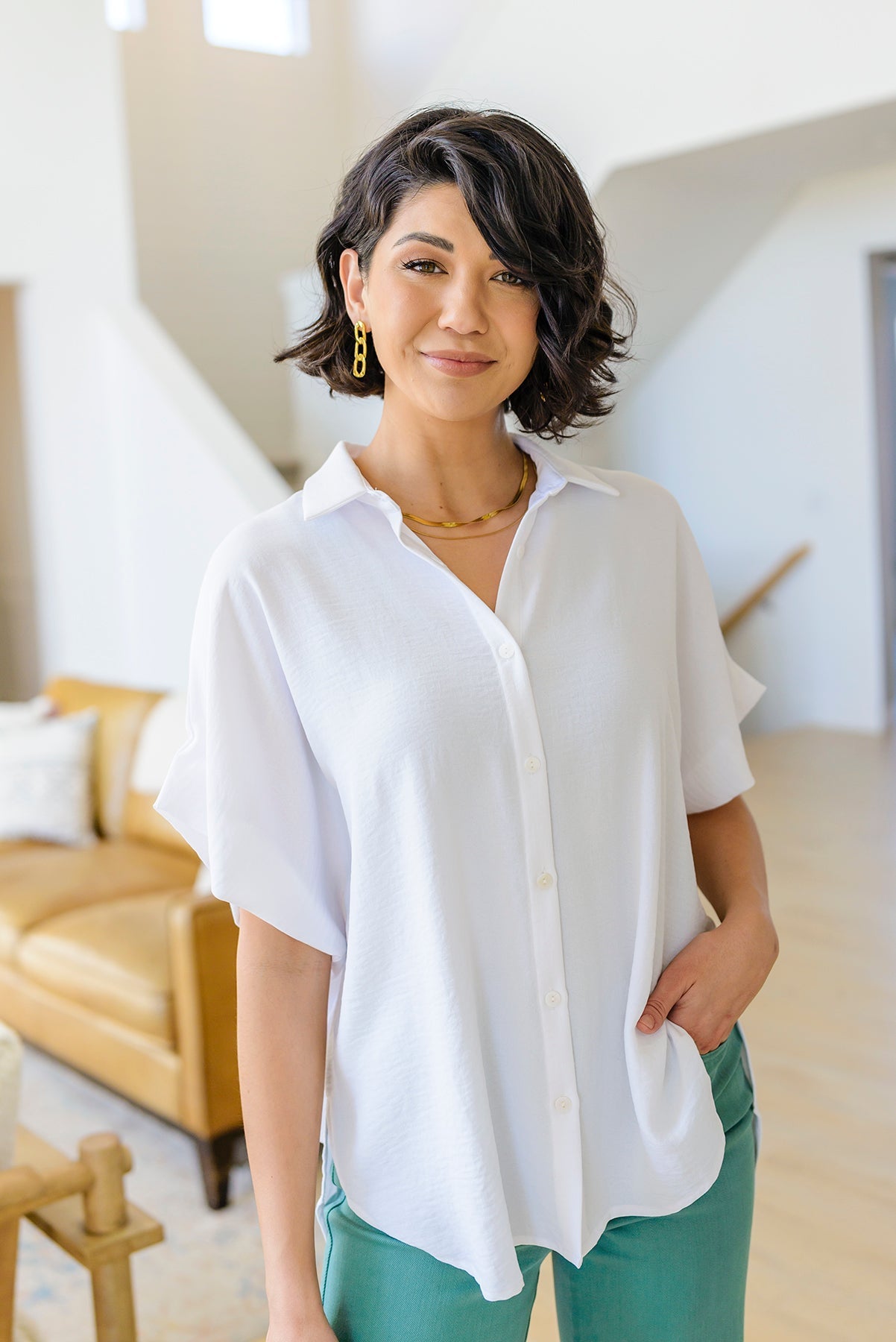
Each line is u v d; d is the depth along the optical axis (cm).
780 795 564
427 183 97
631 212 580
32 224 582
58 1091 324
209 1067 264
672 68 513
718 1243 109
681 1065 107
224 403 802
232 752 102
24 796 412
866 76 455
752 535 727
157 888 361
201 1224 258
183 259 782
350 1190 105
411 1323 104
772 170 572
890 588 693
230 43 794
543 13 552
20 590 683
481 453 108
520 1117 103
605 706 103
